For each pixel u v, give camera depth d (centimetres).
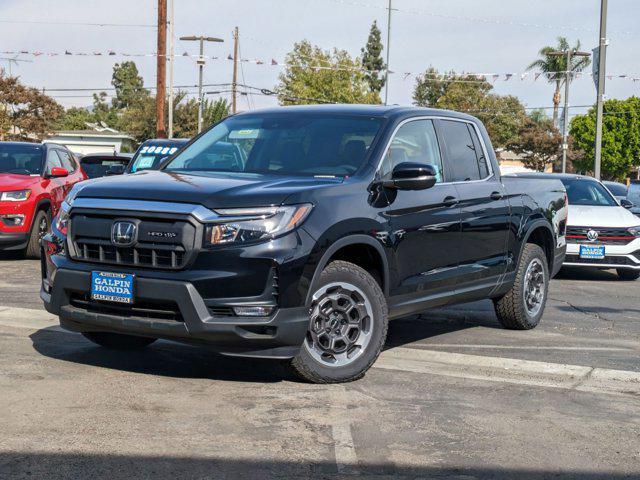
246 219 509
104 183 554
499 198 729
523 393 549
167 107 6950
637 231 1275
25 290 937
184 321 505
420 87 8206
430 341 723
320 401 509
